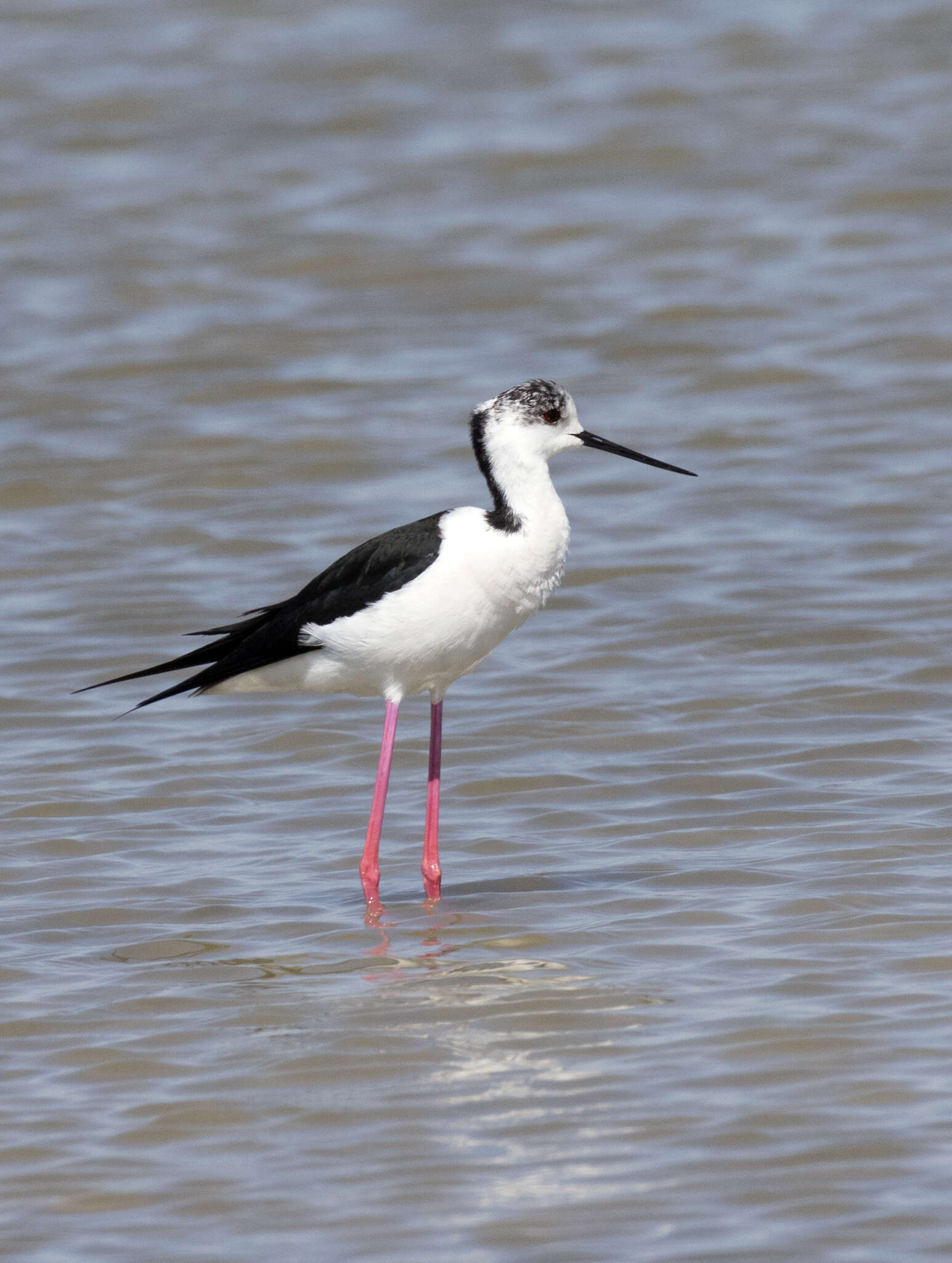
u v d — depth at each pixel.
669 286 23.47
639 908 9.95
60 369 21.52
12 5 35.25
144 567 16.62
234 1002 8.98
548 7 34.91
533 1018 8.62
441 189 26.91
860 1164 7.18
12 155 28.53
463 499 17.89
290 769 12.55
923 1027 8.27
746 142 28.00
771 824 11.12
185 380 21.20
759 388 20.47
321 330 22.61
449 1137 7.55
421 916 10.05
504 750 12.66
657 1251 6.67
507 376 21.02
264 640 10.65
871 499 17.52
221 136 29.05
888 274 23.45
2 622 15.47
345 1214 7.02
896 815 11.07
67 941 9.87
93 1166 7.45
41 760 12.70
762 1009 8.55
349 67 31.73
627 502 17.95
